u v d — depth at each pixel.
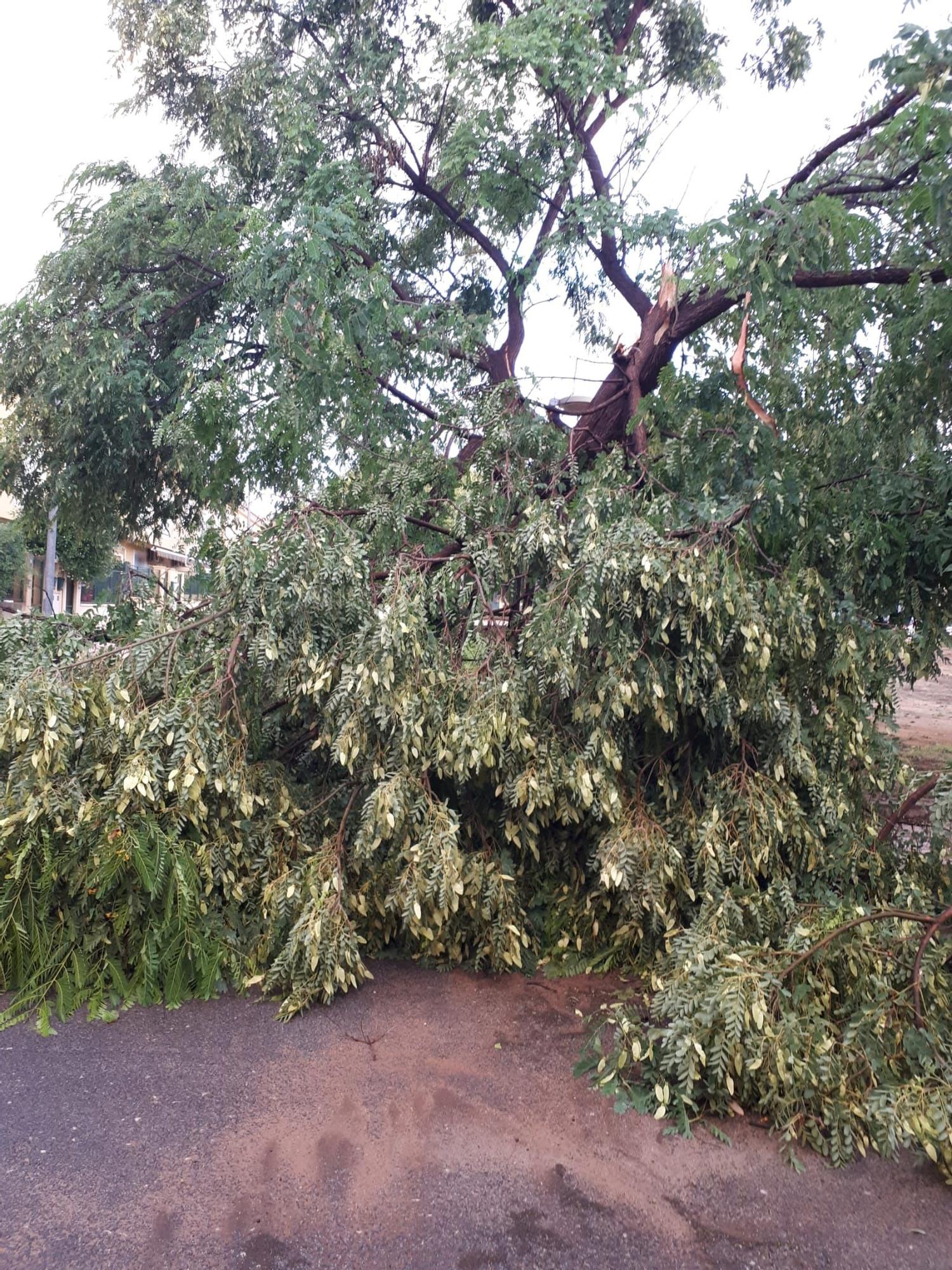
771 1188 2.74
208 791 4.00
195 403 7.19
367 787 4.29
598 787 4.00
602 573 3.85
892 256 5.58
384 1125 2.98
